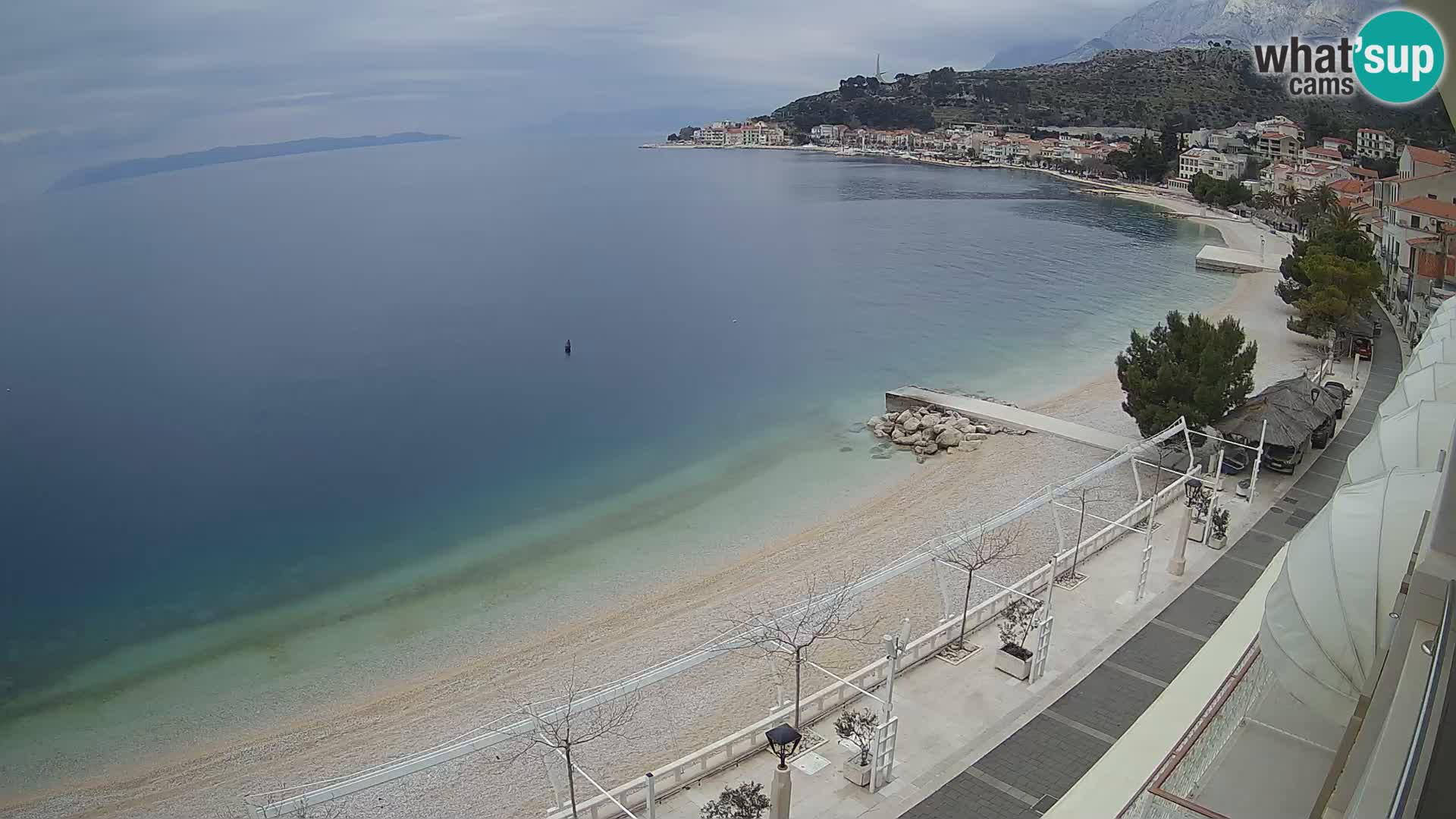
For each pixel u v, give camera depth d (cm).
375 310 10969
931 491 4994
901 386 7231
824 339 9044
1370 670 1372
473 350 9012
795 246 15362
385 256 15250
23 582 4494
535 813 2653
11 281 13512
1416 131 19788
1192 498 3994
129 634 3969
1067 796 2209
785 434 6234
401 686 3447
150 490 5675
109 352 9119
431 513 5184
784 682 3184
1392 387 5831
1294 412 4431
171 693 3494
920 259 13688
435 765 2319
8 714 3394
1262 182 19550
